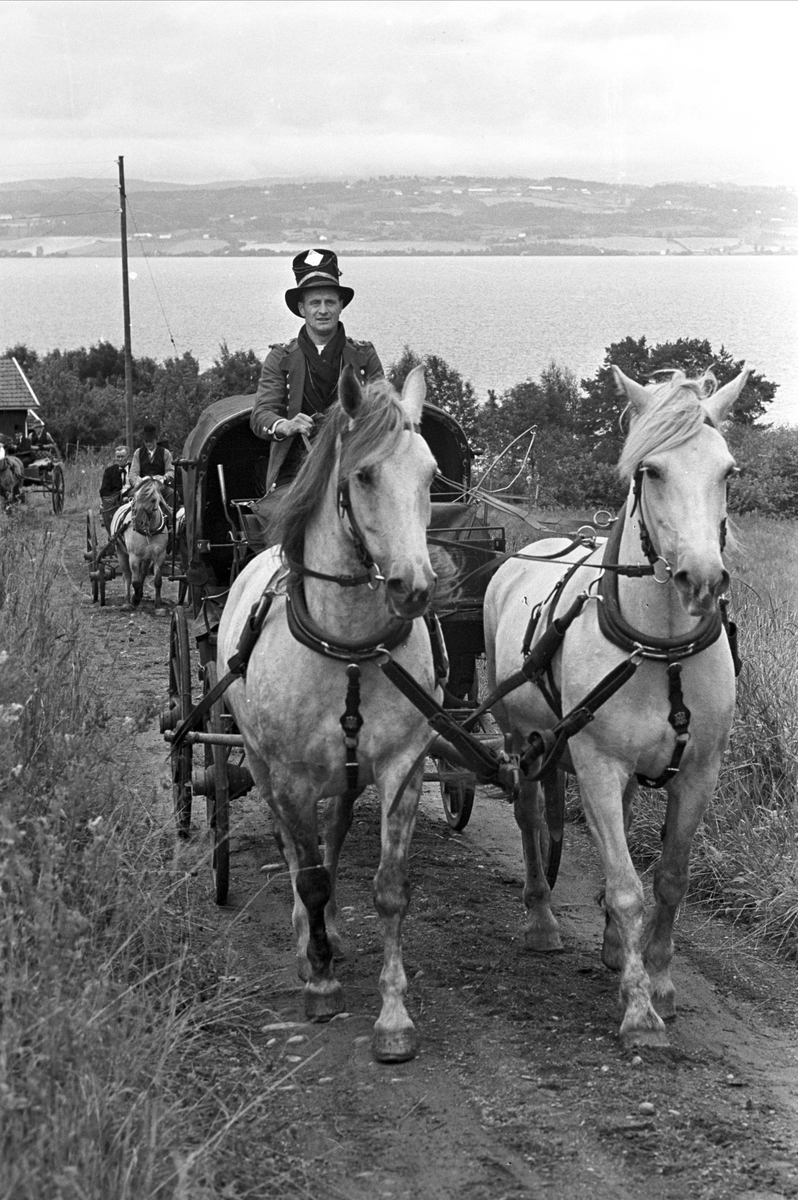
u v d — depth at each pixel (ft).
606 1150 12.51
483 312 404.98
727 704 15.23
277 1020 15.34
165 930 15.92
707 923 19.47
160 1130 11.39
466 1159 12.35
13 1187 9.53
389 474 13.60
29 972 12.28
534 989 16.57
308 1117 13.12
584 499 79.92
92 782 17.02
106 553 50.90
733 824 21.57
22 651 19.65
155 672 35.22
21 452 91.25
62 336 421.59
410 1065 14.35
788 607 30.78
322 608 14.97
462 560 21.76
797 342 228.63
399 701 15.07
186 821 21.12
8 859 12.42
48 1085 10.55
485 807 26.11
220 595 22.97
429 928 18.79
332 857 17.44
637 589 14.94
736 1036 15.42
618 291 579.07
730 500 78.59
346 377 13.99
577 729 15.14
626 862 15.16
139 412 129.90
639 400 14.87
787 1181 12.00
